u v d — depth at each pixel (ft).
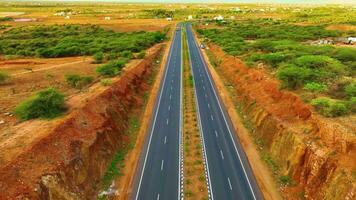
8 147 109.70
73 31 470.39
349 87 153.17
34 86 197.98
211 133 162.91
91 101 157.79
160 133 164.35
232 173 127.75
